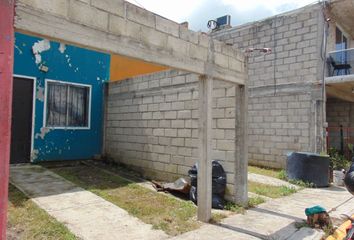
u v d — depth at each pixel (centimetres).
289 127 1090
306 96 1056
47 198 595
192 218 521
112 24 377
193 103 741
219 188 612
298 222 518
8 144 285
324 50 1035
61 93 995
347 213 589
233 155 618
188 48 482
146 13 421
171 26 457
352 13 1130
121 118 988
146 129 878
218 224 498
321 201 677
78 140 1025
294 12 1103
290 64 1105
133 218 509
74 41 338
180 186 663
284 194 731
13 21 290
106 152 1051
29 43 912
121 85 994
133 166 918
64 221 480
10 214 497
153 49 428
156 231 456
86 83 1049
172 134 793
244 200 603
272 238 443
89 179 774
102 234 439
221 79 553
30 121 917
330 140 1370
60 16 326
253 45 1216
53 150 963
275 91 1134
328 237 457
